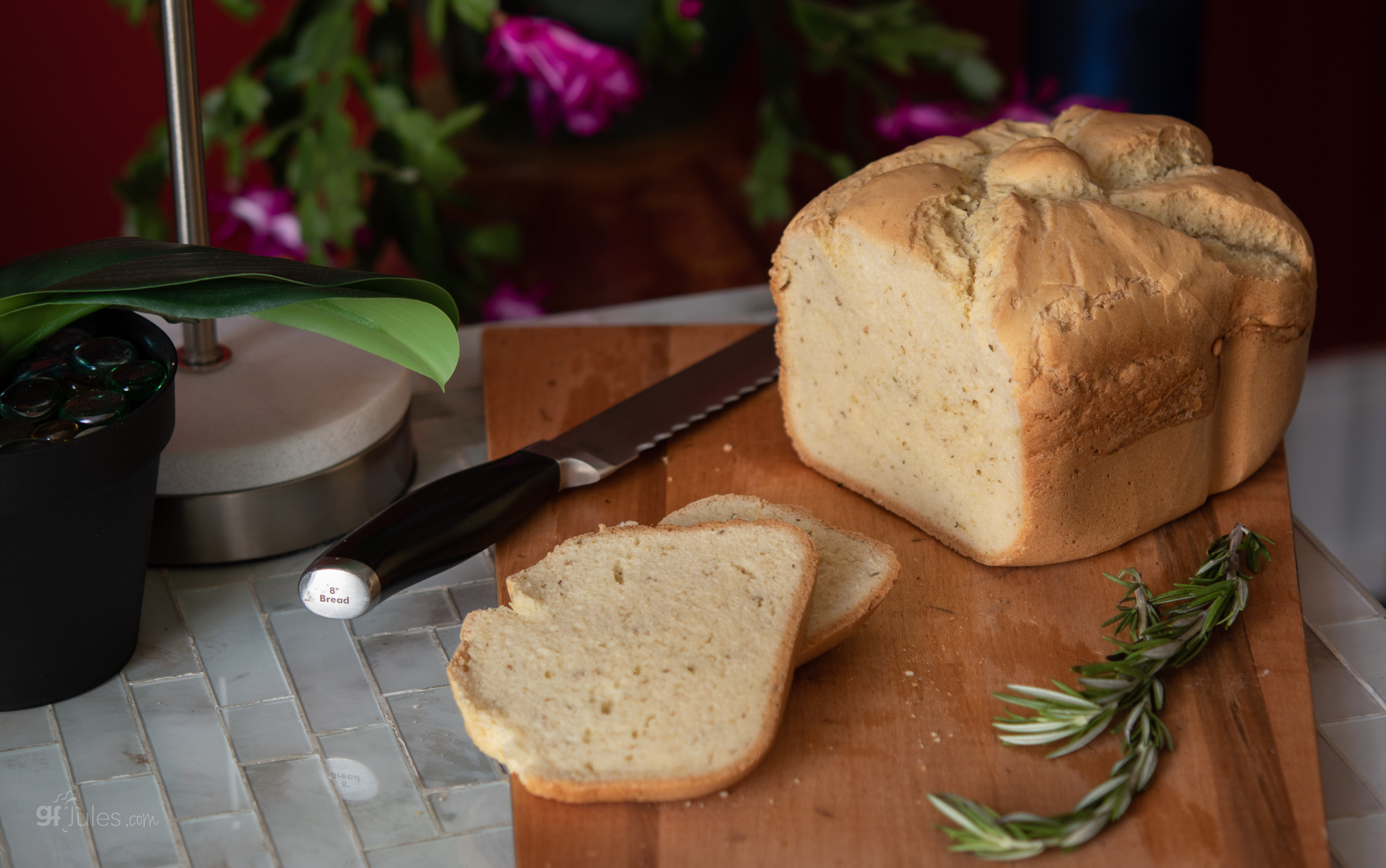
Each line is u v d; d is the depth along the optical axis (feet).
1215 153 7.75
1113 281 3.95
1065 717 3.67
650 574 3.86
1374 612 4.01
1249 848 3.54
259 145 5.08
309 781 3.67
